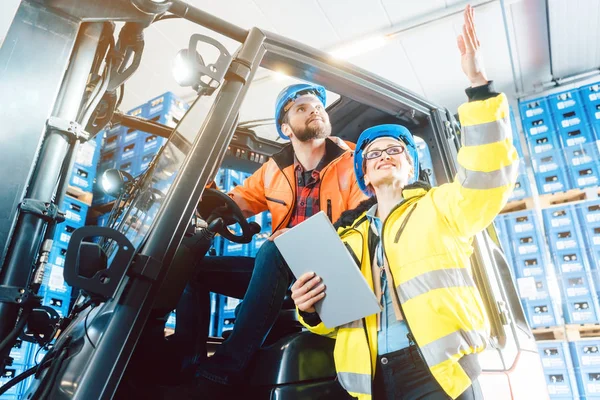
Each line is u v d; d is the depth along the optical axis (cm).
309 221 150
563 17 464
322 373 161
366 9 461
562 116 470
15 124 144
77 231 128
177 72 162
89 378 121
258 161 301
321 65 198
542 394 185
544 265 415
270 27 485
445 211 144
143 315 133
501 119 131
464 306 134
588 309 395
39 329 151
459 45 144
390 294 152
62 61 156
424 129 238
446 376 126
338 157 256
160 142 401
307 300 147
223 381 158
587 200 420
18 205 140
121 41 184
